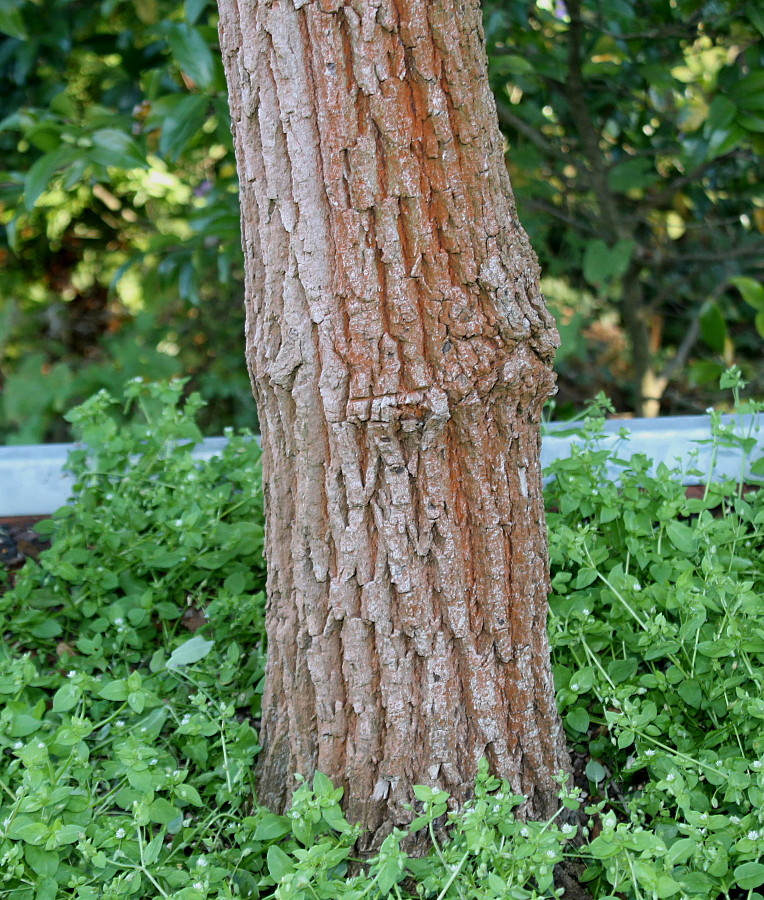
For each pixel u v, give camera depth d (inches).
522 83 144.2
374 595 67.5
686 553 93.4
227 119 114.8
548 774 75.6
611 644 87.4
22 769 77.5
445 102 58.9
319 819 67.4
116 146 109.3
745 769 71.6
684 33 134.0
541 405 68.6
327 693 70.8
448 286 61.7
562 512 96.4
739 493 101.0
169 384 113.9
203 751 76.7
